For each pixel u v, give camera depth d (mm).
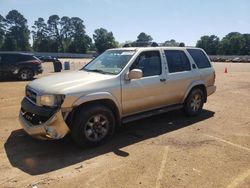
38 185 3898
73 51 106750
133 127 6469
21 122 5262
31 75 16234
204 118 7289
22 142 5473
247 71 24531
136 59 5867
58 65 22656
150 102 6125
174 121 6969
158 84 6195
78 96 4852
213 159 4742
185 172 4277
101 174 4207
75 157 4805
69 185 3898
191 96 7152
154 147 5258
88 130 5098
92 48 113688
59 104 4738
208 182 3996
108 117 5316
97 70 6039
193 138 5770
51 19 111938
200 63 7500
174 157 4812
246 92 11539
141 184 3926
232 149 5191
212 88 7816
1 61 15328
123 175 4176
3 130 6191
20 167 4438
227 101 9578
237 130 6324
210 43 117875
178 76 6688
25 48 108438
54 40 113000
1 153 4957
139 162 4613
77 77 5438
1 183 3955
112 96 5324
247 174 4238
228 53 113375
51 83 5145
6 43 101938
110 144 5402
